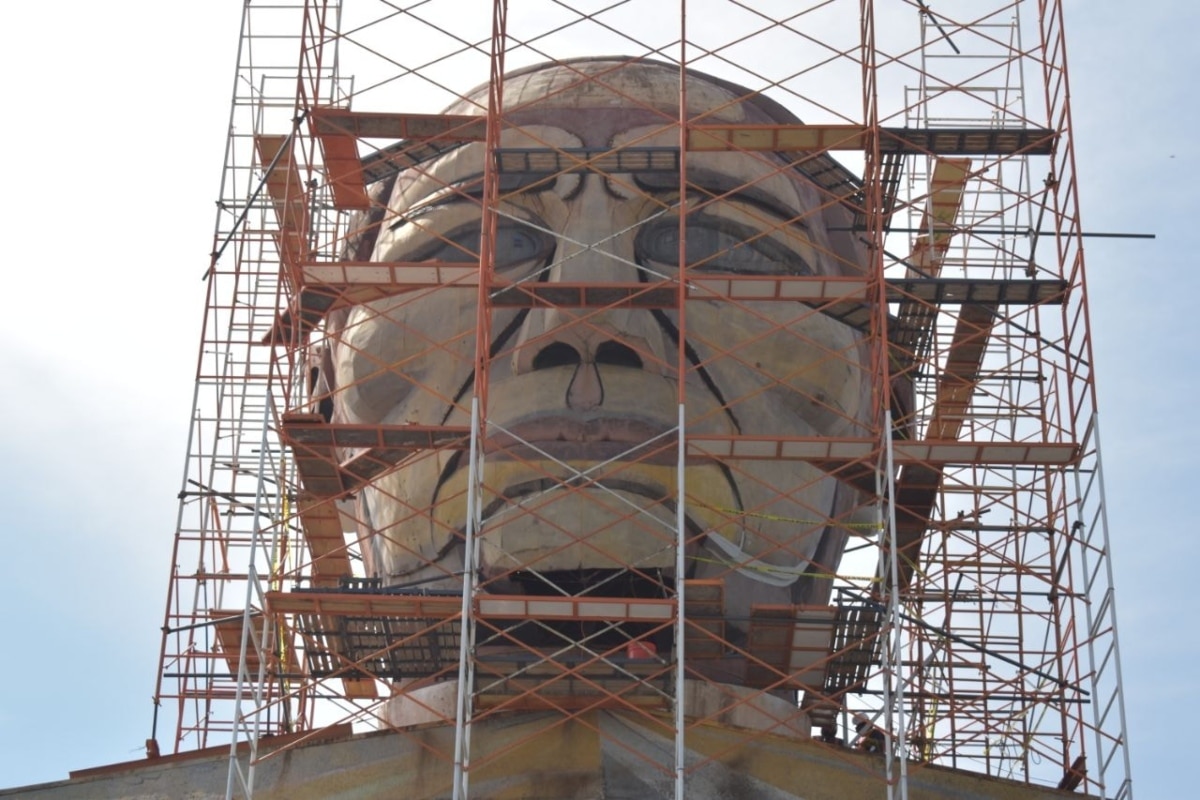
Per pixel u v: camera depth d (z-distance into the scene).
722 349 34.69
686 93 36.62
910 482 35.81
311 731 32.50
